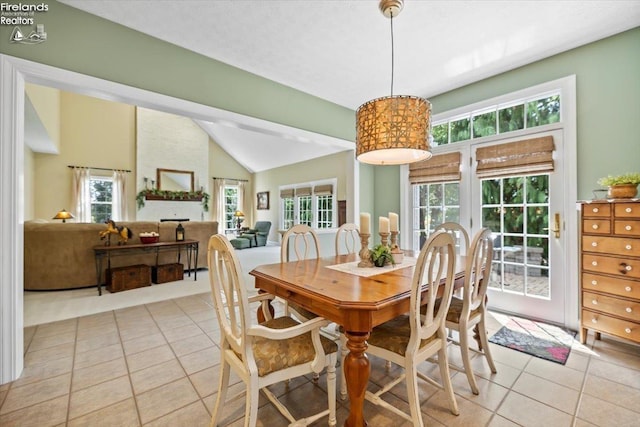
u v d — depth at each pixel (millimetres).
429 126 1925
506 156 3086
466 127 3482
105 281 4305
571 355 2207
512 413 1586
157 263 4809
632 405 1638
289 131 3422
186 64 2676
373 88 3518
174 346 2395
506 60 2895
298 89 3520
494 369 1982
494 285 3238
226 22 2332
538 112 2936
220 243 1270
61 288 4047
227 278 1382
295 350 1404
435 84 3426
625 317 2123
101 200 7727
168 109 2629
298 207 8719
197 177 9281
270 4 2133
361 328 1320
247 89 3080
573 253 2678
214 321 2938
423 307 1959
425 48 2684
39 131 5035
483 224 3314
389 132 1827
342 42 2596
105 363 2123
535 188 2941
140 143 8258
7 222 1862
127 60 2365
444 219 3688
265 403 1688
